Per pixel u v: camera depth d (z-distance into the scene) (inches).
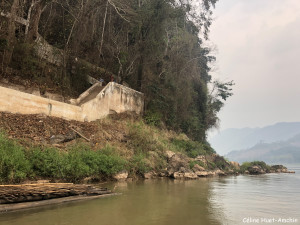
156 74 1053.8
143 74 978.7
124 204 307.9
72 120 627.5
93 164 472.4
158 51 975.0
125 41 959.6
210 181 666.8
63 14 831.1
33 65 685.3
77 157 455.5
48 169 391.2
